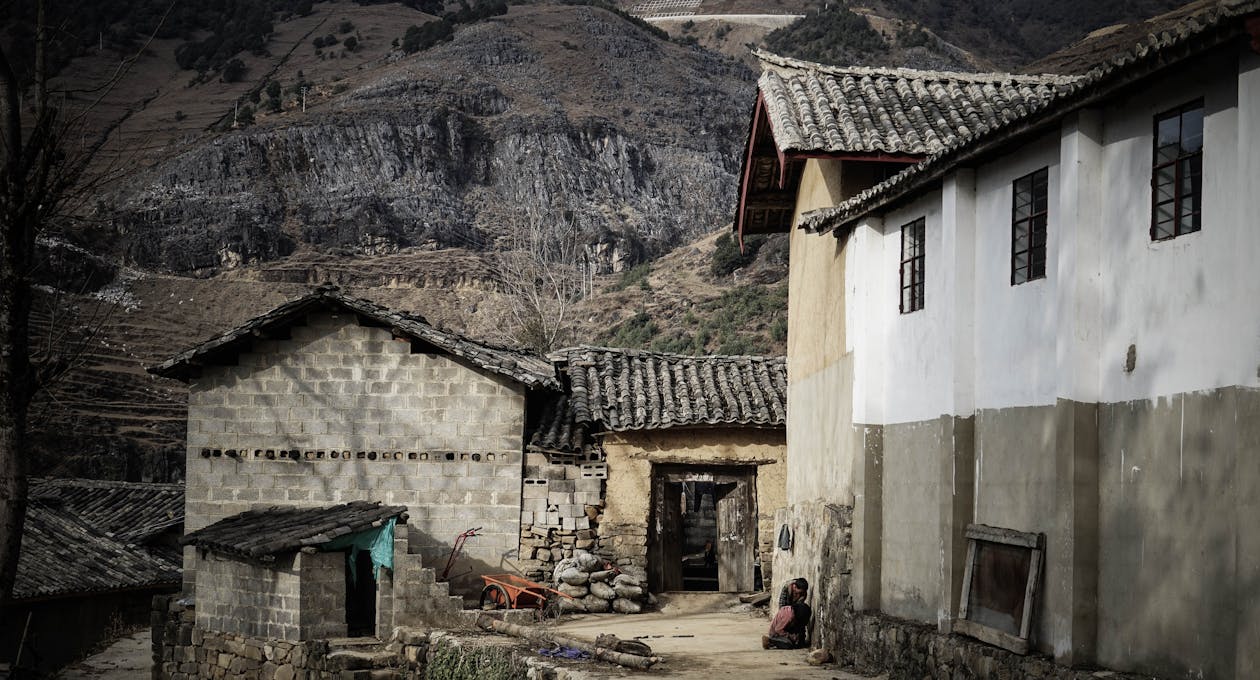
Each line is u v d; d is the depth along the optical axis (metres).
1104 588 10.28
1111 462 10.25
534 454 22.48
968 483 12.74
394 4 162.88
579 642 16.64
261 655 19.48
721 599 22.59
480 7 149.00
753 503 23.20
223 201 96.06
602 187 113.25
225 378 22.69
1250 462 8.46
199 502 22.55
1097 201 10.51
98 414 59.09
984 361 12.56
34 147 11.13
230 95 126.88
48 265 73.56
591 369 24.44
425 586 20.06
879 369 15.18
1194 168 9.45
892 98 17.69
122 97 125.06
